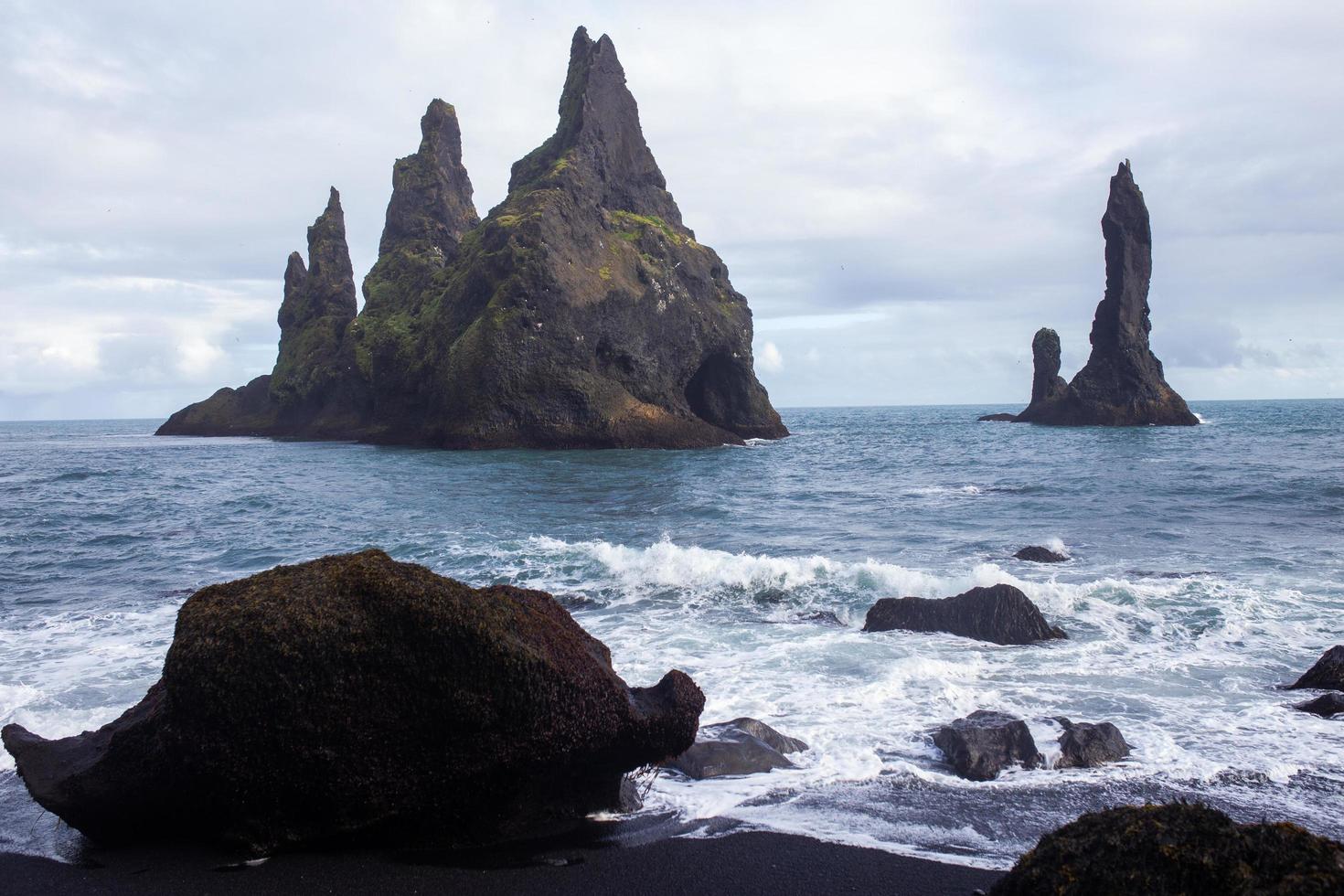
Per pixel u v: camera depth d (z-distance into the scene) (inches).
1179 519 920.3
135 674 422.0
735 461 1975.9
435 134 3823.8
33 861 245.1
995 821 259.8
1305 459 1701.5
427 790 244.5
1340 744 317.7
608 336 2640.3
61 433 5689.0
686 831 256.2
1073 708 364.5
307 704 235.6
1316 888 143.7
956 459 1958.7
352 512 1042.1
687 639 483.8
